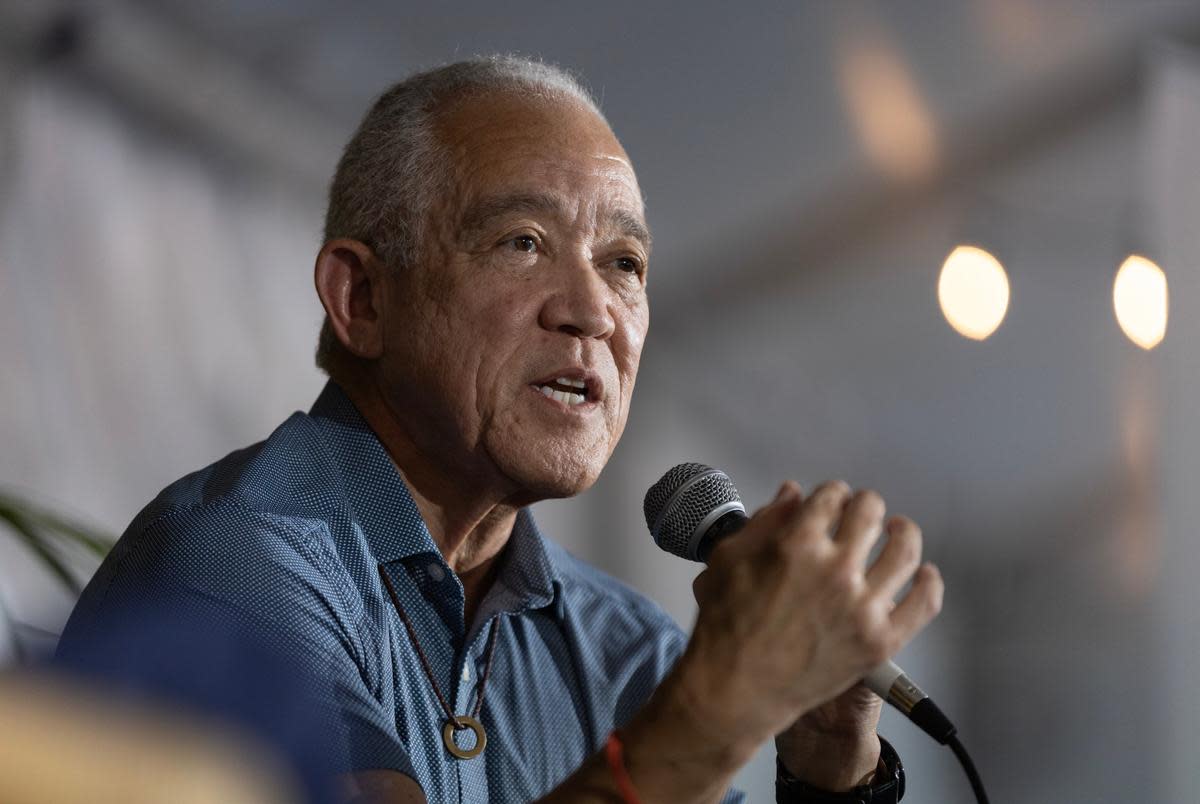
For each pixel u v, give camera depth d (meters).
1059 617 16.44
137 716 0.59
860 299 15.92
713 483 3.74
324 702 3.35
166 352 12.38
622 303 4.36
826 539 2.74
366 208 4.46
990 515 16.78
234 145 13.00
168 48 12.20
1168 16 13.45
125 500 11.91
